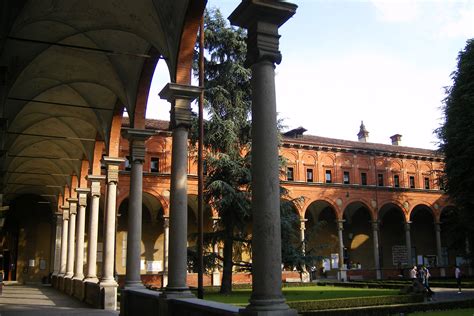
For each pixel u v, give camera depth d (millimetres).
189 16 10414
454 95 30000
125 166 32906
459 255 48406
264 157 6887
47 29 13555
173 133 10672
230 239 24734
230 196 23453
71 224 27422
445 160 30312
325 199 39719
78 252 24125
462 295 26234
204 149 26078
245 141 26328
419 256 47156
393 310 17516
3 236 36969
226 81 25688
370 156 42781
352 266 44094
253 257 6707
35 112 20500
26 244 37344
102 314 14914
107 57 15219
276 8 7094
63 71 16656
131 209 13625
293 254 24031
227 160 24344
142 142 14133
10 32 11523
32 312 15641
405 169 44156
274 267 6594
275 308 6375
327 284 33656
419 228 47938
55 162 27891
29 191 35656
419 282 23172
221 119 25109
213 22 26203
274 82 7172
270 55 7090
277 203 6820
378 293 24188
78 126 21984
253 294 6594
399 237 46781
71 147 24828
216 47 26406
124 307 12836
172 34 11219
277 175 6910
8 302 19641
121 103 17953
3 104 13727
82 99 18938
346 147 41344
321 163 40438
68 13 12586
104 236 17188
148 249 36594
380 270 40969
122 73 15461
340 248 39562
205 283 32594
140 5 11812
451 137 29234
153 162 33688
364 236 45469
